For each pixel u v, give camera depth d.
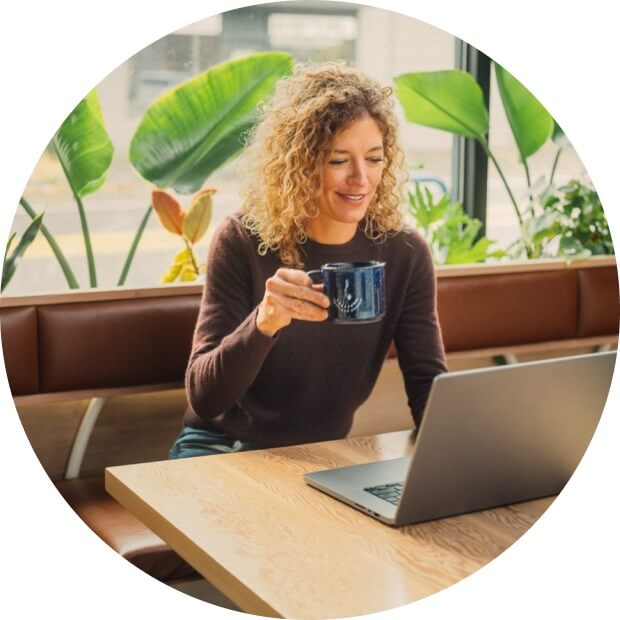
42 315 2.10
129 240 2.58
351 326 2.16
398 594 1.13
